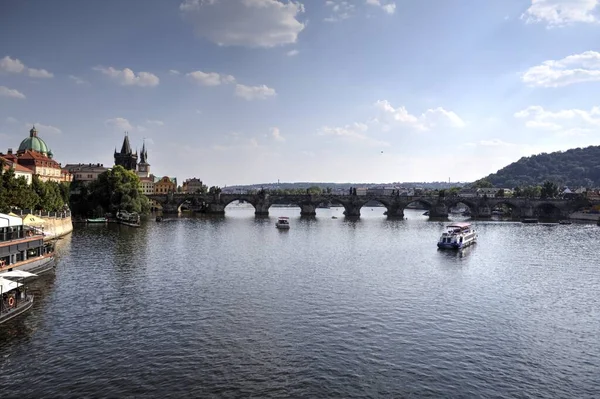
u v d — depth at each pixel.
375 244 148.25
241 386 43.31
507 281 90.12
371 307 69.44
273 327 59.59
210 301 71.50
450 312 67.81
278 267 101.50
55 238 144.88
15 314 62.44
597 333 59.88
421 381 44.97
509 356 51.69
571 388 44.41
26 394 41.41
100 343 53.44
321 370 46.91
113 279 86.25
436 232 192.00
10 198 132.88
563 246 147.12
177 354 50.47
